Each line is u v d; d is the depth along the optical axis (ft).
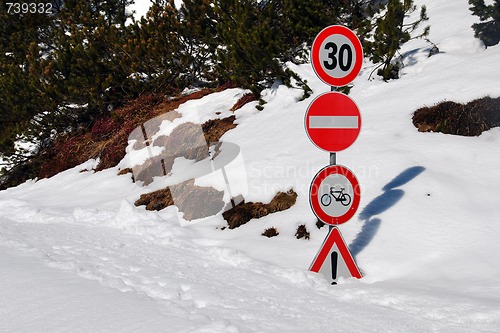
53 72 52.49
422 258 16.07
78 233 22.93
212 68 50.83
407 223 17.92
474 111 23.95
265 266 16.52
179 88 50.57
